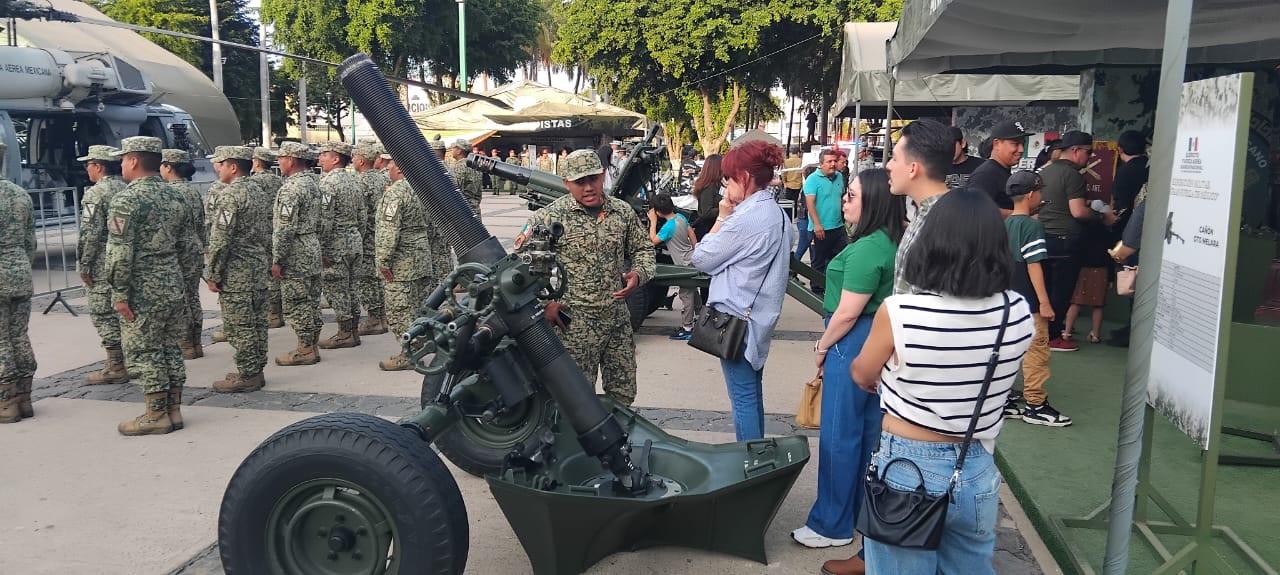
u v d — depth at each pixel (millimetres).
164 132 13547
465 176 9086
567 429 3820
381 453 2705
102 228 6090
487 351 3254
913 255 2189
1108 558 2830
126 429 5109
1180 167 2949
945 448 2211
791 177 14344
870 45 11070
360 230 7520
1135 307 2695
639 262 4230
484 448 4238
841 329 3336
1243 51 6293
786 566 3518
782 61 28688
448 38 34594
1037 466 4473
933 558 2270
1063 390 5848
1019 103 11719
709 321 3809
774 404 5781
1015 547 3730
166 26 29750
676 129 34469
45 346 7438
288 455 2732
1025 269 5016
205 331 8039
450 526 2725
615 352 4238
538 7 40375
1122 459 2764
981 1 4770
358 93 3256
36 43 17484
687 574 3439
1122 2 4859
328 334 8141
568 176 3967
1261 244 5785
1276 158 7102
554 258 3172
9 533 3816
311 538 2816
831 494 3592
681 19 27484
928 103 11398
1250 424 5098
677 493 3498
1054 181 6539
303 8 31859
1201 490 2900
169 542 3744
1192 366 2904
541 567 3285
